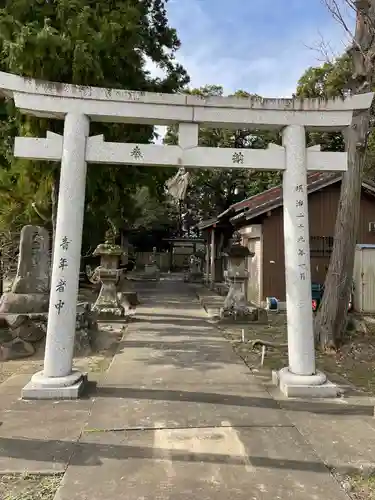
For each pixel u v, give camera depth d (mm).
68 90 5359
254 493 3049
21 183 8844
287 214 5582
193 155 5539
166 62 11078
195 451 3674
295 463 3496
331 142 18750
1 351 7270
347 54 8938
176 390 5375
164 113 5492
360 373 6684
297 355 5395
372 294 13633
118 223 11773
